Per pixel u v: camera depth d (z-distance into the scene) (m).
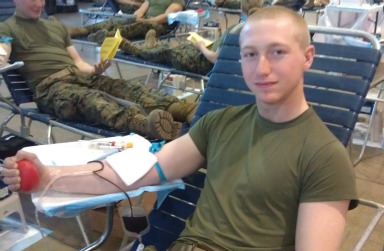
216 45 3.23
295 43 1.11
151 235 1.64
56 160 1.45
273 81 1.12
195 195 1.65
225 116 1.35
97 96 2.48
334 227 1.06
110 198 1.25
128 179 1.31
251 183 1.18
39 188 1.27
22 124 2.65
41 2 2.90
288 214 1.16
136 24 4.54
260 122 1.24
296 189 1.14
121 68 5.27
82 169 1.33
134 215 1.35
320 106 1.55
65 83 2.71
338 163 1.08
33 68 2.85
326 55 1.63
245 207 1.20
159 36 4.76
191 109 2.59
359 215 2.43
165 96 2.67
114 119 2.36
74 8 9.91
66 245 2.17
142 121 2.28
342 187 1.07
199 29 5.45
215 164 1.30
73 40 4.19
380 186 2.74
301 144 1.15
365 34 1.69
